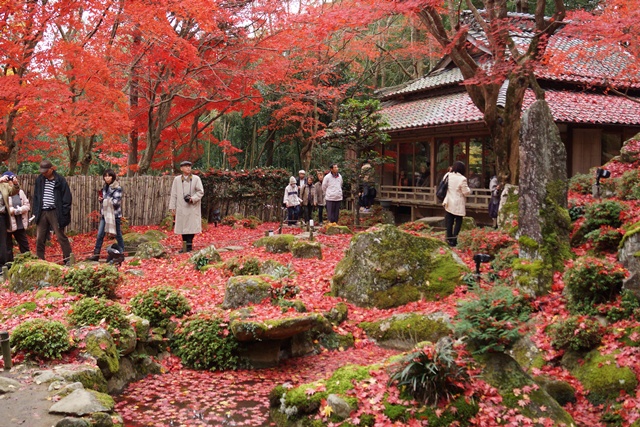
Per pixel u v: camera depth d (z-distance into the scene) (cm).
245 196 2319
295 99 2352
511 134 1341
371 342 730
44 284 798
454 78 2106
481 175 2008
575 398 548
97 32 1322
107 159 2023
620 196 1133
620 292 653
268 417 514
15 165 1705
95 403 450
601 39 1272
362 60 2975
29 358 533
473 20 1941
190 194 1295
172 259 1198
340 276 848
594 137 1972
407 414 456
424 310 749
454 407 458
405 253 828
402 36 3177
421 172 2291
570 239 896
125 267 1094
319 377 619
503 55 1266
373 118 1938
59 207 1090
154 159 2514
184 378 620
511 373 492
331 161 2852
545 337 641
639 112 1978
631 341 573
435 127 2050
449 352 473
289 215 1995
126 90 1709
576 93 2022
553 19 1198
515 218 1051
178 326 688
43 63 1158
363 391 486
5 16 1076
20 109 1216
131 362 614
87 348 558
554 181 816
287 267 938
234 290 759
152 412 520
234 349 655
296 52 1934
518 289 761
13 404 447
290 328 641
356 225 1923
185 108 2164
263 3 1620
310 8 1407
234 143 3100
